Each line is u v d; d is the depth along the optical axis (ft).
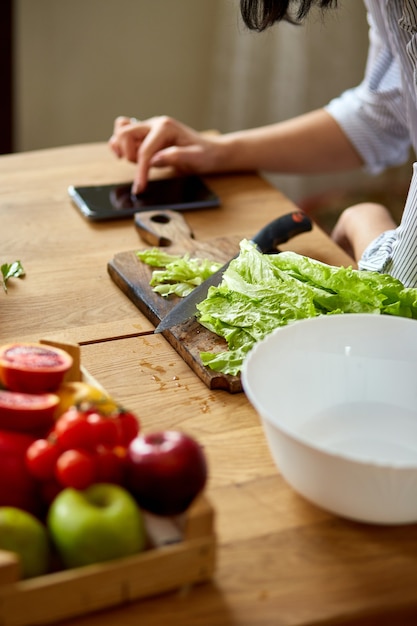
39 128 8.82
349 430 2.96
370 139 5.53
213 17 8.81
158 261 4.10
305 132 5.49
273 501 2.75
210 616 2.32
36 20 8.20
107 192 4.88
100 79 8.78
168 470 2.32
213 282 3.84
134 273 4.03
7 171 5.14
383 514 2.56
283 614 2.34
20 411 2.52
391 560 2.53
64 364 2.77
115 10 8.43
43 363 2.73
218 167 5.26
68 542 2.23
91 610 2.27
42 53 8.40
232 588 2.41
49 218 4.65
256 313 3.52
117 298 3.96
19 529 2.24
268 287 3.58
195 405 3.22
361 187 9.69
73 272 4.15
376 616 2.41
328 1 3.68
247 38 8.57
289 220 4.25
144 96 9.08
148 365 3.45
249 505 2.73
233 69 8.86
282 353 2.93
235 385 3.27
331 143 5.53
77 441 2.36
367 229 4.78
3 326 3.66
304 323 2.97
